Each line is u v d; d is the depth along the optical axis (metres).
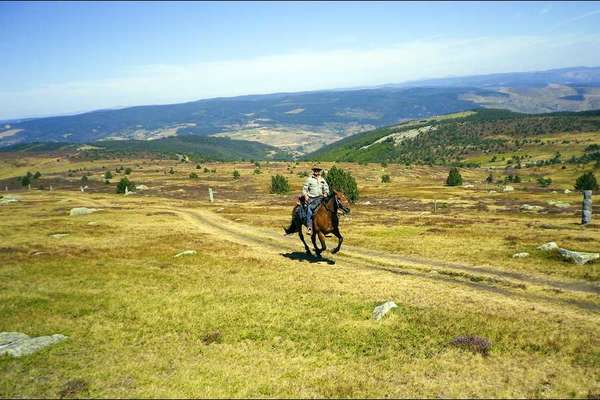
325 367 13.11
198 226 51.75
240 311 18.53
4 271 26.39
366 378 12.23
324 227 24.48
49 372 12.89
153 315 18.25
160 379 12.29
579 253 25.58
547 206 69.12
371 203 87.56
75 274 25.59
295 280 23.48
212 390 11.58
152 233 43.12
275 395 11.35
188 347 14.88
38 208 73.31
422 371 12.52
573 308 18.03
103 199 97.75
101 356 14.12
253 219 56.28
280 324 16.92
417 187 133.62
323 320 17.17
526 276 23.61
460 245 32.28
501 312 17.28
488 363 12.91
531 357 13.21
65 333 16.25
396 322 16.45
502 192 106.75
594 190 104.75
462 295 19.86
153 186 146.38
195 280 24.06
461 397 10.89
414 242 34.47
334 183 86.19
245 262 28.66
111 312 18.70
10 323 17.34
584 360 12.85
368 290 21.05
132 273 25.80
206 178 175.88
